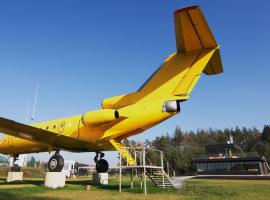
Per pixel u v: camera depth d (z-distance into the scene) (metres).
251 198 9.05
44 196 9.36
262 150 72.31
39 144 18.41
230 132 96.00
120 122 14.02
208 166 45.12
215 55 12.43
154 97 13.53
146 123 13.35
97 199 8.63
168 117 13.05
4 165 39.66
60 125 17.06
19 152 20.45
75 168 45.12
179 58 13.20
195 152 62.12
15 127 13.48
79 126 15.84
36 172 35.47
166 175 13.22
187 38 11.19
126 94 14.67
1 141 20.78
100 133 14.61
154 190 11.77
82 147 16.00
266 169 45.41
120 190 11.45
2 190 10.95
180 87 12.81
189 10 9.49
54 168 15.05
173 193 10.77
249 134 91.81
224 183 19.00
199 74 12.36
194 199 8.66
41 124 18.70
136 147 13.16
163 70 13.64
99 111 13.99
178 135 99.00
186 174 59.50
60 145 15.65
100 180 16.52
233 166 43.25
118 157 13.66
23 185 14.04
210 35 10.93
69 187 13.31
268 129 82.94
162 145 79.94
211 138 96.62
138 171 13.71
